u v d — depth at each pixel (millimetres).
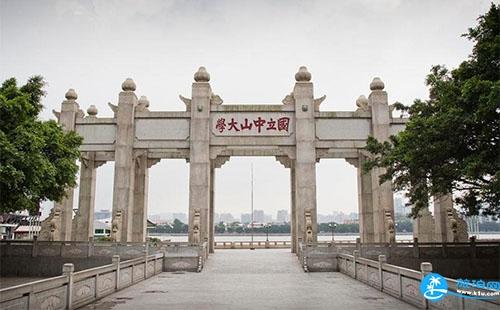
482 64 18109
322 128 34562
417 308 14289
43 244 28406
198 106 34500
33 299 11188
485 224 75938
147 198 38938
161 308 14375
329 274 25172
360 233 37062
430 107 22359
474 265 27688
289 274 25250
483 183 20125
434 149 19422
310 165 33688
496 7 17750
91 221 36719
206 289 19016
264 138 34406
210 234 38938
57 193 26281
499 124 17344
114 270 18094
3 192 21562
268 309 14195
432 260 27719
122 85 35188
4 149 19547
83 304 14781
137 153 34500
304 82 34906
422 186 22812
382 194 33219
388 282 17469
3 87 22609
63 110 34938
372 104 34531
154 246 27750
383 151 25391
